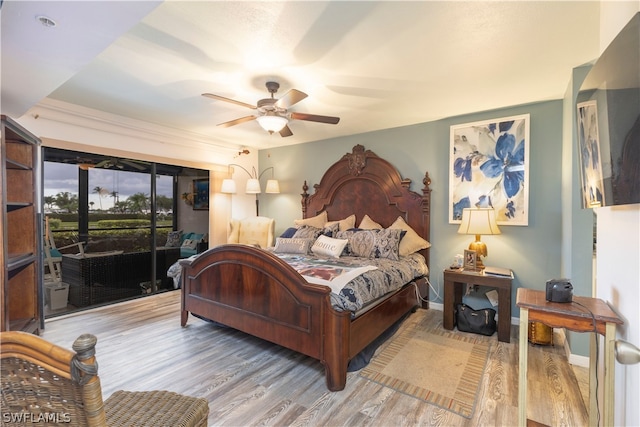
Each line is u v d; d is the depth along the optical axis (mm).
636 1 1188
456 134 3758
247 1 1678
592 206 1466
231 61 2359
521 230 3371
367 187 4461
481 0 1676
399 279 3020
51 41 1686
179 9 1742
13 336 734
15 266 2553
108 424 1098
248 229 5137
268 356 2561
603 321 1313
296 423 1754
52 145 3295
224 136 4844
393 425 1745
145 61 2361
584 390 2084
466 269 3191
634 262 1172
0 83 2211
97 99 3197
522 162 3350
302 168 5270
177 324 3262
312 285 2191
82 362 712
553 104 3188
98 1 1354
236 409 1874
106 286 3996
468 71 2533
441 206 3887
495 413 1852
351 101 3230
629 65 1032
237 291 2658
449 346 2787
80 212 3752
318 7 1731
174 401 1266
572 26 1904
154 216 4430
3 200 2305
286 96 2461
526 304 1489
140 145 4109
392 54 2254
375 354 2629
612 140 1180
